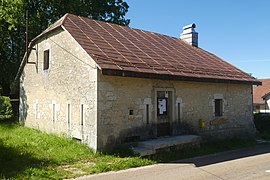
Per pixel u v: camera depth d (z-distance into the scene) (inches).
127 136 393.7
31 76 584.4
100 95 369.1
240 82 542.6
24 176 267.0
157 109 437.1
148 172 301.0
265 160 369.1
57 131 466.6
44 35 513.7
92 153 360.2
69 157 337.7
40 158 329.7
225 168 322.0
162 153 382.3
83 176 282.5
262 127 666.2
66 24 451.2
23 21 758.5
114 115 381.7
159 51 510.6
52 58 489.1
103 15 909.2
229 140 513.7
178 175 289.4
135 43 497.4
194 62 534.3
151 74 394.3
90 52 385.1
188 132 474.6
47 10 799.7
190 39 676.7
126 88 396.5
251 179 277.7
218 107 537.0
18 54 805.2
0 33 770.2
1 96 946.7
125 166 319.3
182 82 470.9
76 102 412.5
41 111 532.1
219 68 562.9
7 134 486.9
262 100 1578.5
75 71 416.8
